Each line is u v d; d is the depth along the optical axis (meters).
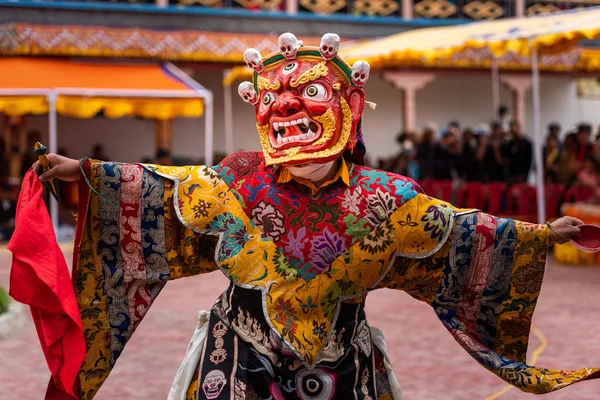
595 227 3.36
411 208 3.30
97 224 3.32
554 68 19.64
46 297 3.21
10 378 5.83
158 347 6.76
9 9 16.19
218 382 3.18
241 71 15.77
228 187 3.30
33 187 3.25
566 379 3.36
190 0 18.02
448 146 14.30
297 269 3.25
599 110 22.02
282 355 3.23
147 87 14.80
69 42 16.41
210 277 10.91
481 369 6.04
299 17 18.55
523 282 3.40
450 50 11.30
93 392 3.40
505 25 11.60
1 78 14.98
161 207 3.31
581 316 7.94
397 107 20.56
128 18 17.00
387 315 8.06
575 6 20.33
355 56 13.10
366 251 3.27
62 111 13.55
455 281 3.41
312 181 3.28
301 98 3.20
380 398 3.53
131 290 3.40
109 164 3.28
